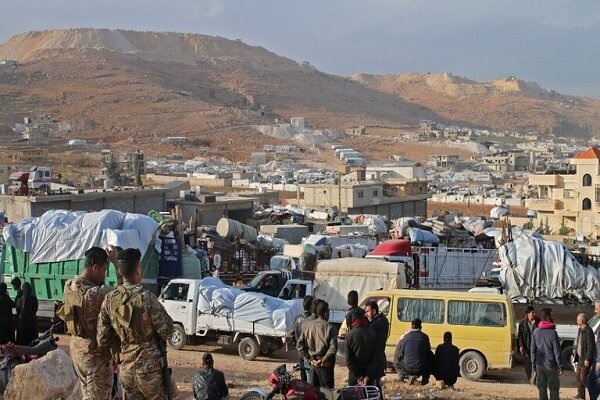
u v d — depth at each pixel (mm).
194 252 39281
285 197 150000
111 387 12180
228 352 30828
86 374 11961
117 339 11078
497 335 26078
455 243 55781
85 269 12039
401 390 22000
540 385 20438
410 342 22688
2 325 20938
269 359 29609
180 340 30734
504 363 25984
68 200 63438
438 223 62156
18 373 14000
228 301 29953
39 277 33438
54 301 33188
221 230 51875
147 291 10844
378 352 17328
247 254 51375
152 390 10711
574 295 34625
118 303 10695
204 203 75000
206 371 19125
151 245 35469
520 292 35094
